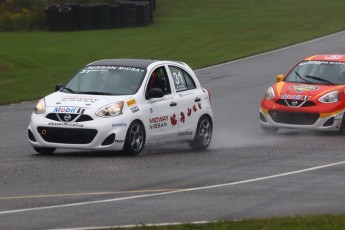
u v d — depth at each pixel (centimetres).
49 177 2530
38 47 8094
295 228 1747
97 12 9538
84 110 2948
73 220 1905
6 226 1839
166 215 1966
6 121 4447
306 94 3812
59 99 3031
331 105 3769
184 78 3344
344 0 11975
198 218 1931
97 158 2952
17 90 5903
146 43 8300
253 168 2756
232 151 3259
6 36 9156
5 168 2714
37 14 10025
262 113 3894
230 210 2031
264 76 6262
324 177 2575
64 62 7212
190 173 2634
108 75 3148
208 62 7106
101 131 2917
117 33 9125
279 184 2438
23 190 2312
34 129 2989
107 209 2039
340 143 3500
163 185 2403
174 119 3195
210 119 3422
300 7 11350
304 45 7975
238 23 9838
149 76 3144
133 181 2467
